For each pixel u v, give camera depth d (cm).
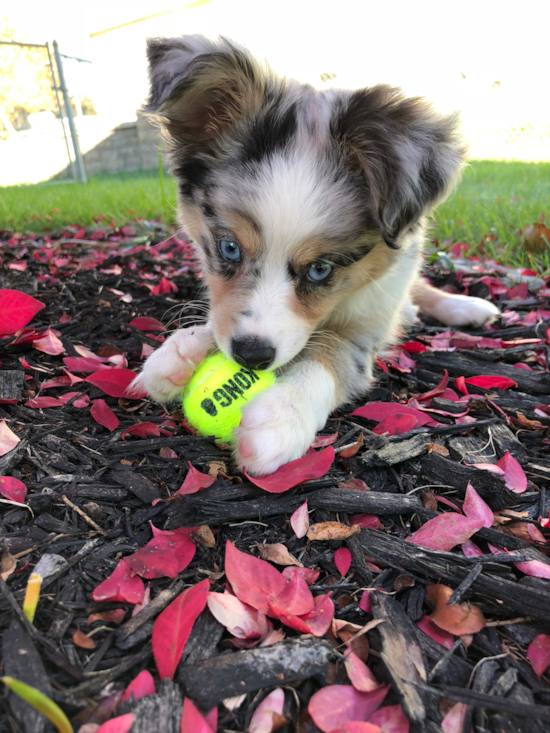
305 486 25
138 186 145
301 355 33
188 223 36
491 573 22
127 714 15
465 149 31
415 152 29
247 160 31
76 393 32
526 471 28
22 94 206
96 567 21
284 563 22
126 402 32
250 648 18
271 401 26
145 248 70
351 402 35
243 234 30
